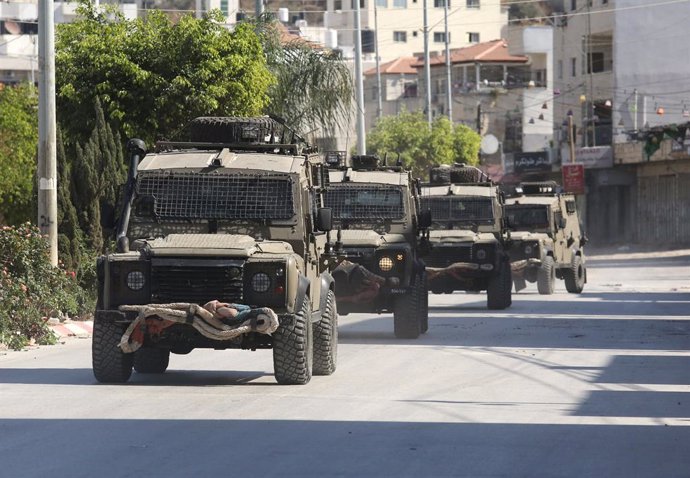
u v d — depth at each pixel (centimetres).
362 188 5353
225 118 3866
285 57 8488
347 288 4938
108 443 2467
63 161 5825
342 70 8594
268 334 3316
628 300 7862
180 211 3559
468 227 7012
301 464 2259
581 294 8650
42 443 2466
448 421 2789
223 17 6850
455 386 3456
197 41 6581
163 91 6531
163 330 3284
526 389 3409
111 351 3375
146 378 3594
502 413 2933
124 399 3102
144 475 2152
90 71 6556
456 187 7125
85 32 6750
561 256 8750
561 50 19988
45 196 5478
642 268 12838
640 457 2367
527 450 2431
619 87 18250
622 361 4191
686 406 3084
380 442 2502
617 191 17388
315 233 3638
